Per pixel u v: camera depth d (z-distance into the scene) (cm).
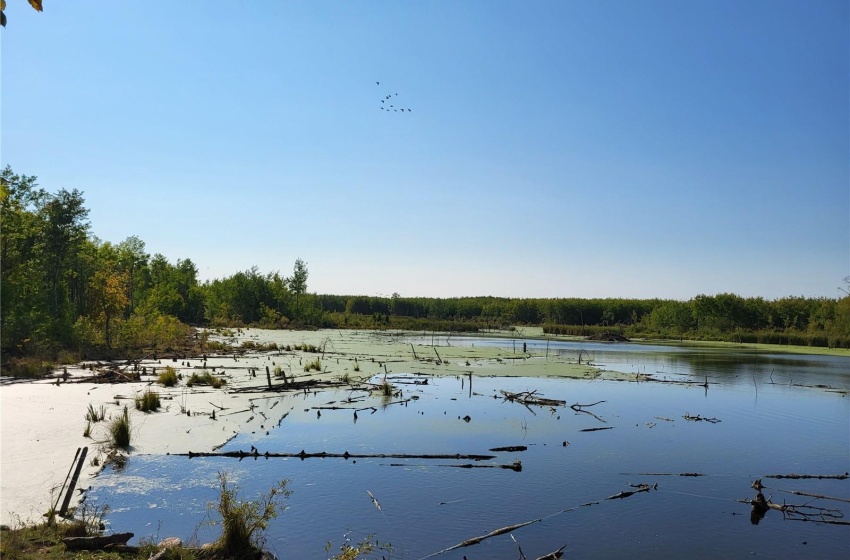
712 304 9300
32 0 354
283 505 1288
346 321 10619
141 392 2505
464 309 13025
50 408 2073
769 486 1569
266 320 9675
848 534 1246
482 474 1582
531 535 1187
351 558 953
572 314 11362
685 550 1145
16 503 1158
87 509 1180
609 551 1128
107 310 4406
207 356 4234
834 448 1980
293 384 2902
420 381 3331
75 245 4600
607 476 1608
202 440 1797
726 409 2702
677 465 1736
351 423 2166
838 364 4866
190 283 10631
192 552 941
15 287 3697
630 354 5734
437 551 1091
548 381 3569
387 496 1376
